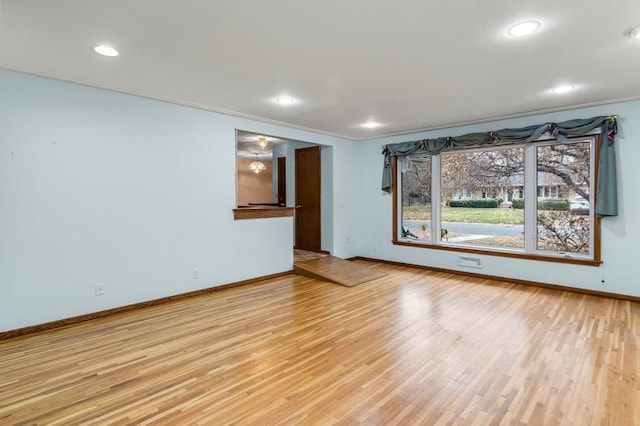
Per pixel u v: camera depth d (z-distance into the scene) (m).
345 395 2.14
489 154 5.19
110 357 2.66
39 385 2.26
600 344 2.85
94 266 3.52
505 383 2.27
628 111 3.99
